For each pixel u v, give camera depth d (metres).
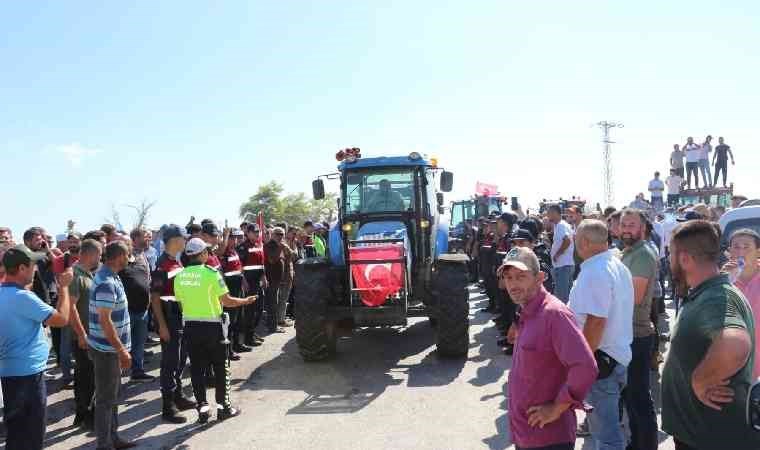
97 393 4.36
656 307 5.67
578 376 2.40
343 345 7.86
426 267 7.57
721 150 15.55
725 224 5.47
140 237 7.18
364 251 6.58
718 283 2.34
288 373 6.59
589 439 4.39
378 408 5.30
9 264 3.68
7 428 3.67
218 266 6.72
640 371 3.71
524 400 2.60
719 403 2.21
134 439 4.75
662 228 9.23
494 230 9.01
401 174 7.71
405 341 7.98
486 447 4.34
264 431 4.84
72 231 7.24
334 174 8.08
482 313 10.04
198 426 5.03
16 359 3.63
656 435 3.65
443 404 5.34
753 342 2.29
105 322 4.24
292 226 11.58
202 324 5.00
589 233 3.35
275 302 9.16
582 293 3.28
